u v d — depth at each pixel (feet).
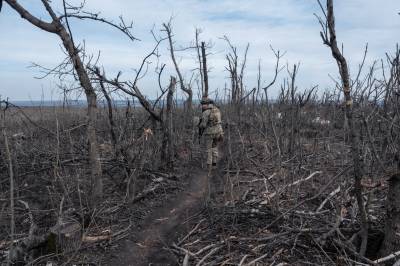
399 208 16.33
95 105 24.49
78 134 35.50
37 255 19.36
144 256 19.38
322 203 22.62
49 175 28.58
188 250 18.89
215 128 33.19
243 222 21.57
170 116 34.01
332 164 31.40
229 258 17.93
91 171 24.09
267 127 38.55
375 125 24.94
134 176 27.99
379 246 17.93
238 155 33.22
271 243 18.74
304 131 39.86
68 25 22.81
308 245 19.01
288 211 20.79
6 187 28.30
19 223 23.29
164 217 23.97
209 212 23.02
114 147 31.91
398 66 17.74
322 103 47.42
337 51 14.94
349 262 16.52
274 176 28.40
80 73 23.94
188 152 39.65
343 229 19.16
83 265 18.65
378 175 25.43
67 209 23.58
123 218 23.89
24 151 31.65
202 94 51.31
